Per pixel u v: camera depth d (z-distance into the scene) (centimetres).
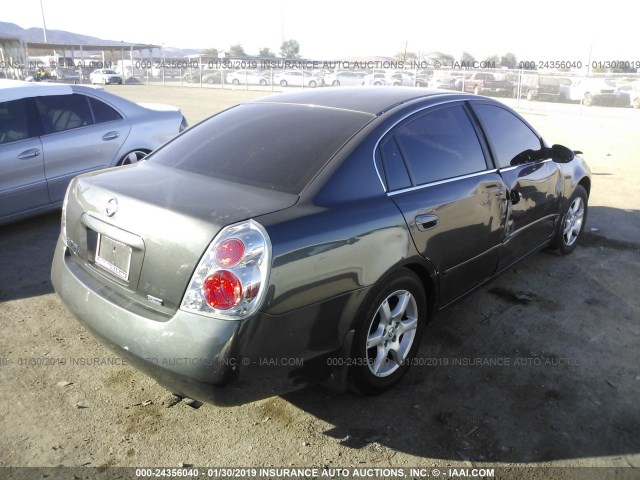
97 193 288
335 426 287
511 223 397
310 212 259
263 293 234
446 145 345
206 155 318
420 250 306
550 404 305
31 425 282
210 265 233
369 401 306
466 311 412
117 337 255
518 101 2247
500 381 326
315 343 259
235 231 236
